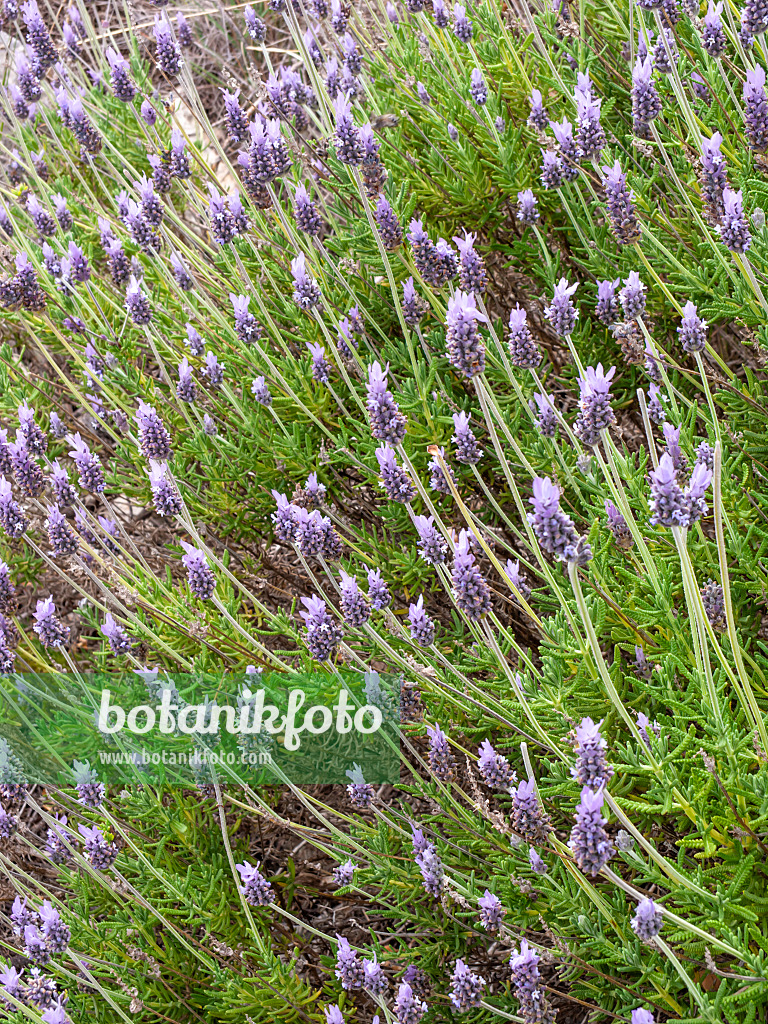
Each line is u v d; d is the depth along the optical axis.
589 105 0.64
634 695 0.62
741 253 0.61
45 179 1.07
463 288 0.65
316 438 0.81
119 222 0.95
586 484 0.67
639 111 0.67
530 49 0.82
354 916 0.73
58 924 0.60
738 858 0.56
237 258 0.77
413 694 0.64
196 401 0.83
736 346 0.73
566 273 0.79
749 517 0.64
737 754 0.55
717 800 0.56
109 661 0.78
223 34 1.22
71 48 1.03
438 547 0.58
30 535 0.81
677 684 0.60
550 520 0.48
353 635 0.70
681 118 0.76
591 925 0.57
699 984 0.55
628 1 0.79
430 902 0.65
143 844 0.73
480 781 0.68
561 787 0.59
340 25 0.82
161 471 0.64
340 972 0.58
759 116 0.62
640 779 0.59
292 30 0.82
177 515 0.65
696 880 0.54
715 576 0.62
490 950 0.67
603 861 0.49
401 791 0.76
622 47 0.82
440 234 0.80
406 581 0.73
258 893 0.63
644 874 0.59
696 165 0.65
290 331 0.86
